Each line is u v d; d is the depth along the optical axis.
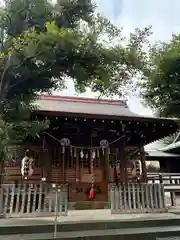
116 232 4.68
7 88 5.49
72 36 4.72
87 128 8.00
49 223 4.80
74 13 5.84
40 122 5.74
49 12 5.68
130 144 8.84
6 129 4.57
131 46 5.63
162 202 6.36
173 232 4.79
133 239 4.57
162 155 15.55
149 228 4.98
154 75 6.30
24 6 5.42
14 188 5.64
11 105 5.72
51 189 5.82
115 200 6.07
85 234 4.51
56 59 5.16
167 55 6.04
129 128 8.20
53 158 7.77
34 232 4.61
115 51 5.38
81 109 8.49
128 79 6.12
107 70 5.52
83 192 7.64
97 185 7.78
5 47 5.28
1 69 5.37
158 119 7.33
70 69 5.42
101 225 4.93
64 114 6.70
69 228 4.77
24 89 5.99
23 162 6.89
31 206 5.69
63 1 5.77
